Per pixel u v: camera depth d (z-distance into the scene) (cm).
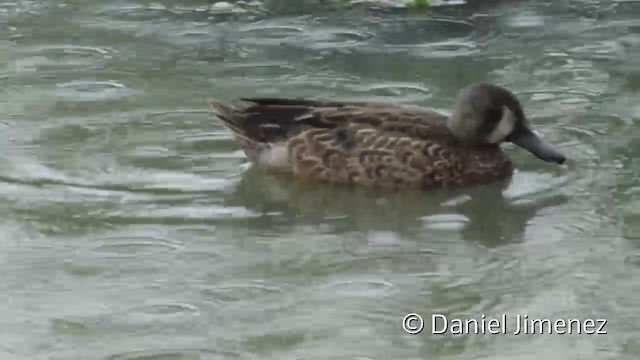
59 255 1252
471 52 1795
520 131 1430
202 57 1778
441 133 1425
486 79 1702
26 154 1467
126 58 1770
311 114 1435
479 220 1345
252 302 1168
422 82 1691
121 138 1517
